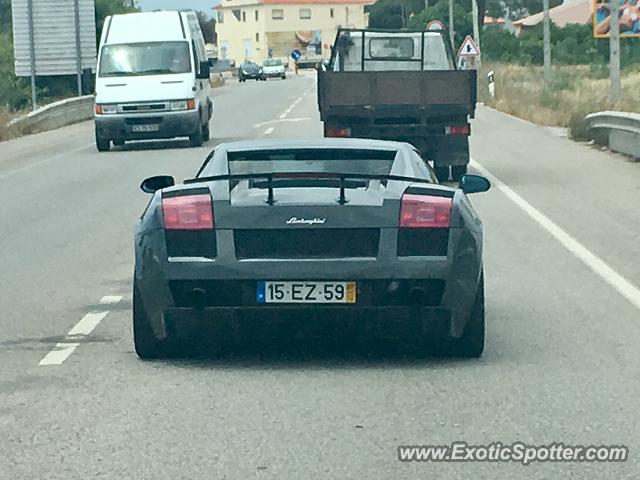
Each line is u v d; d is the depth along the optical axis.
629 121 30.00
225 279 13.73
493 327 15.48
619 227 21.05
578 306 16.28
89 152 36.03
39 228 22.08
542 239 20.16
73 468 11.42
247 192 14.02
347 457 11.66
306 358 14.46
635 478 11.06
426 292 13.75
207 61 38.81
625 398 13.27
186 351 14.41
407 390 13.52
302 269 13.70
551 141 35.50
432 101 25.86
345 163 14.73
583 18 139.38
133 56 37.38
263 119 49.25
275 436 12.38
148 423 12.84
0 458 11.77
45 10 52.94
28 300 16.95
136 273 14.02
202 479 11.05
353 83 25.84
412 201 13.77
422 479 11.04
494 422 12.78
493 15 171.75
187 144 38.31
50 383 13.83
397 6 144.12
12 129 43.31
